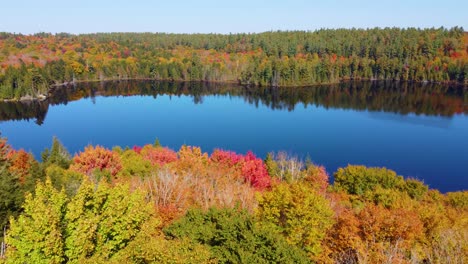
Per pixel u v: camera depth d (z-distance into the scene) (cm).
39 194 1741
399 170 8181
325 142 10338
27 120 13038
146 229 1877
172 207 2944
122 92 18988
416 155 9144
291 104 15475
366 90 18025
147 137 11144
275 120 13012
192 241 1853
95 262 1579
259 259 1736
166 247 1686
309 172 5809
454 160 8762
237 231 1891
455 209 4275
